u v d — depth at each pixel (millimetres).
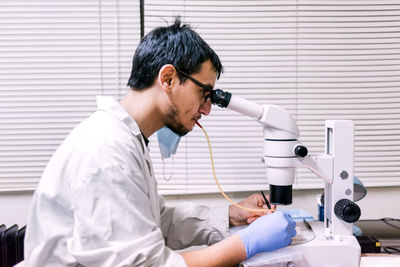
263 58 1570
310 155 985
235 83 1579
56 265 835
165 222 1236
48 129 1565
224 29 1562
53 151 1574
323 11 1562
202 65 903
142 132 946
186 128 963
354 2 1561
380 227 1514
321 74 1579
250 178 1596
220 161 1598
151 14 1552
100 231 718
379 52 1576
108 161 767
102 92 1577
